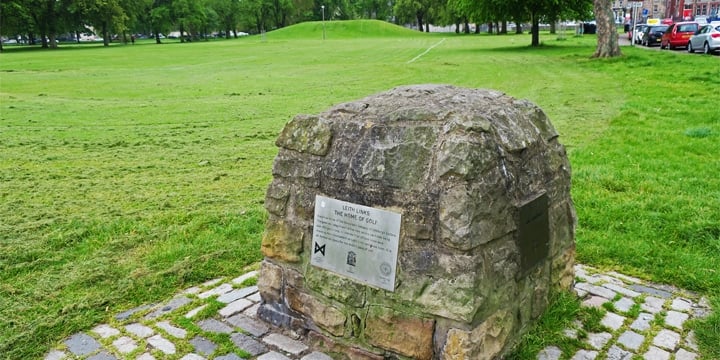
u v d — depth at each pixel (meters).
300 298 3.15
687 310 3.36
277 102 13.50
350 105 3.11
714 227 4.37
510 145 2.77
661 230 4.52
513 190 2.73
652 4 77.88
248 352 3.04
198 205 5.76
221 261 4.29
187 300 3.67
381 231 2.74
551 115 10.42
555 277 3.26
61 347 3.12
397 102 3.03
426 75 18.98
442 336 2.62
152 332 3.26
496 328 2.68
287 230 3.17
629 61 19.44
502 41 42.38
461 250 2.48
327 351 3.06
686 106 10.57
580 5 32.16
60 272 4.14
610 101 11.78
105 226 5.10
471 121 2.62
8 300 3.67
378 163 2.76
